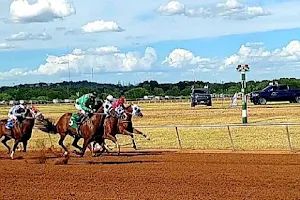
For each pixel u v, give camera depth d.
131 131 26.28
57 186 16.30
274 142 26.98
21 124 24.36
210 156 22.86
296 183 15.69
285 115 42.59
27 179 17.88
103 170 19.47
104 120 22.94
